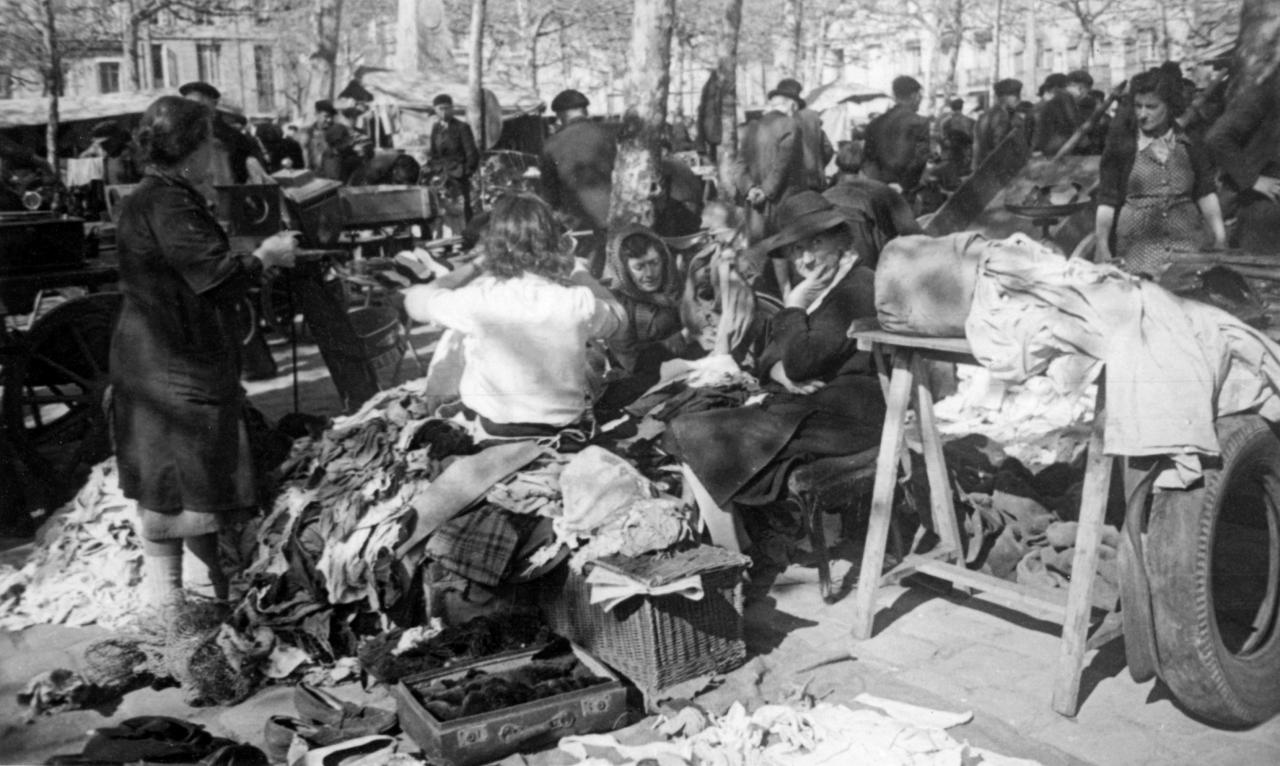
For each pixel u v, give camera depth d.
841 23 9.25
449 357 4.64
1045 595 3.64
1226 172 4.62
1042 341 3.21
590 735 3.30
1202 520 3.12
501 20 27.78
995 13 8.01
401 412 4.71
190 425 3.93
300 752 3.23
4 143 8.13
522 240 4.10
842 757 3.08
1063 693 3.33
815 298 4.36
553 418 4.17
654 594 3.43
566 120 8.10
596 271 7.58
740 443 4.11
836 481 4.13
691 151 11.62
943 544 4.18
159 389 3.90
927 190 7.53
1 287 5.36
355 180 11.85
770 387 4.39
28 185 8.00
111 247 7.26
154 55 11.77
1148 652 3.20
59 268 5.55
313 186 8.75
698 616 3.61
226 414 4.02
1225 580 3.79
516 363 4.11
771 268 5.88
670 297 5.31
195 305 3.92
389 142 16.88
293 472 4.64
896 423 3.85
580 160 7.89
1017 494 4.49
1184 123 4.66
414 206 10.88
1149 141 4.62
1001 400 5.74
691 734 3.29
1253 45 4.56
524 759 3.23
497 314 4.07
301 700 3.58
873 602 3.89
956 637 3.89
